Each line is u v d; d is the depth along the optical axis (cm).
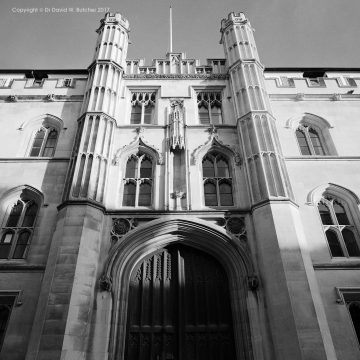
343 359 1125
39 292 1248
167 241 1384
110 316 1173
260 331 1148
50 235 1394
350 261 1336
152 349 1203
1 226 1452
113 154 1638
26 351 1131
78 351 1056
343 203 1548
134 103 1962
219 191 1566
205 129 1759
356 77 2130
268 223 1321
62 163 1628
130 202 1525
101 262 1278
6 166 1617
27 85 2023
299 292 1141
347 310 1220
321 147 1808
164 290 1322
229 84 2014
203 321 1264
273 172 1477
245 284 1245
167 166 1597
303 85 2039
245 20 2280
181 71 2122
